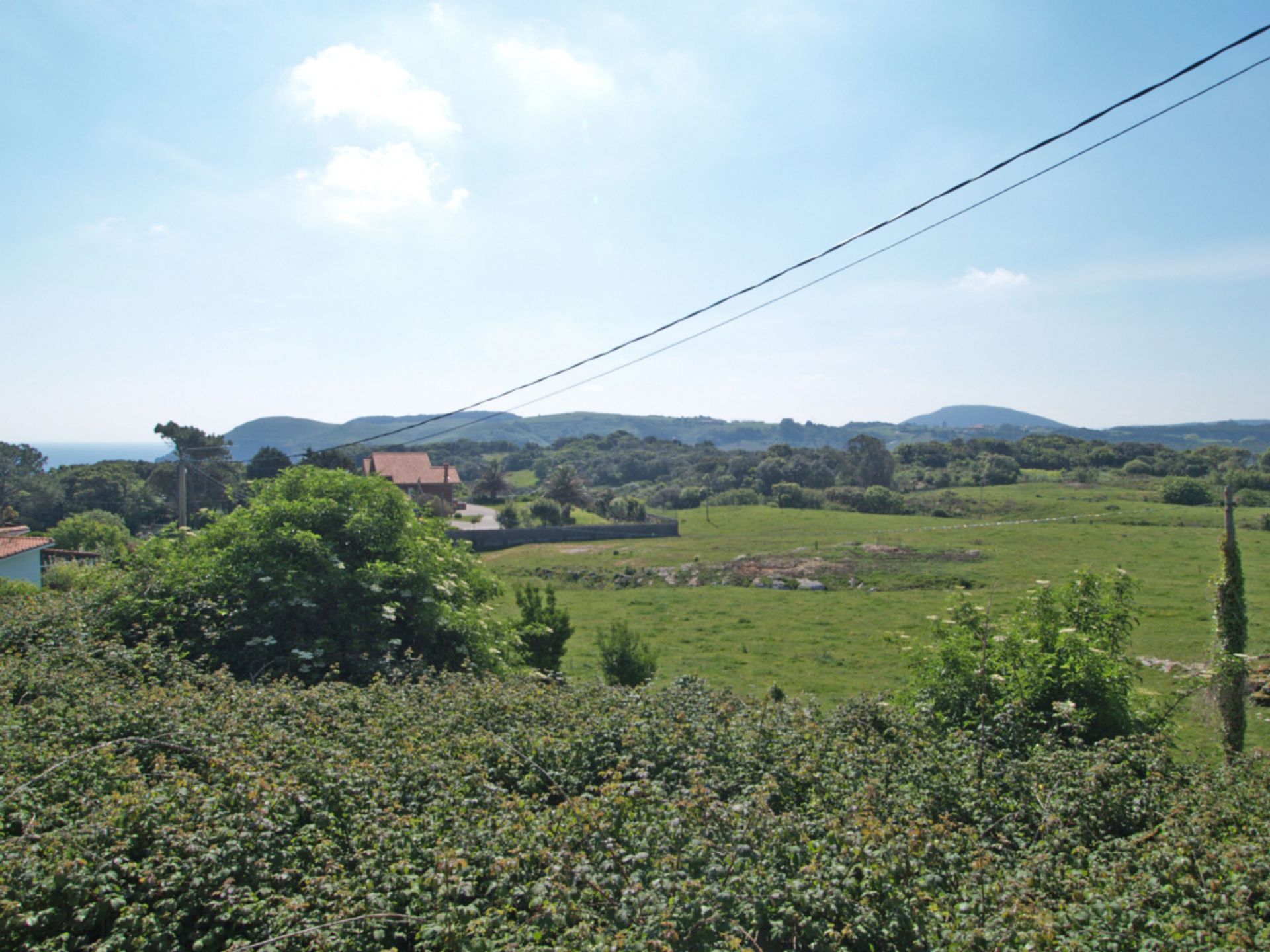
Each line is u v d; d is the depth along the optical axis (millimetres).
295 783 7348
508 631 19109
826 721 11852
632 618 33250
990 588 36031
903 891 6066
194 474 62094
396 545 17469
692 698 11992
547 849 6520
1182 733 15914
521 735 9859
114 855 6051
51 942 5066
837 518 66750
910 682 15078
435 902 5824
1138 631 25766
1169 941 5258
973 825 8516
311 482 18203
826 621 31172
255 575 15453
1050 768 9383
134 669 12430
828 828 7199
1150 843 7195
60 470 76750
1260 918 5684
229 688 11617
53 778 7316
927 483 90812
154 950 5359
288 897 5914
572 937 5418
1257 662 19609
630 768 8703
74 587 20266
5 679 10422
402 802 7766
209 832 6234
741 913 5793
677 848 6762
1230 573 13242
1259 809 8211
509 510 65500
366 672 14570
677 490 93125
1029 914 5590
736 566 44875
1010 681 13133
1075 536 47062
